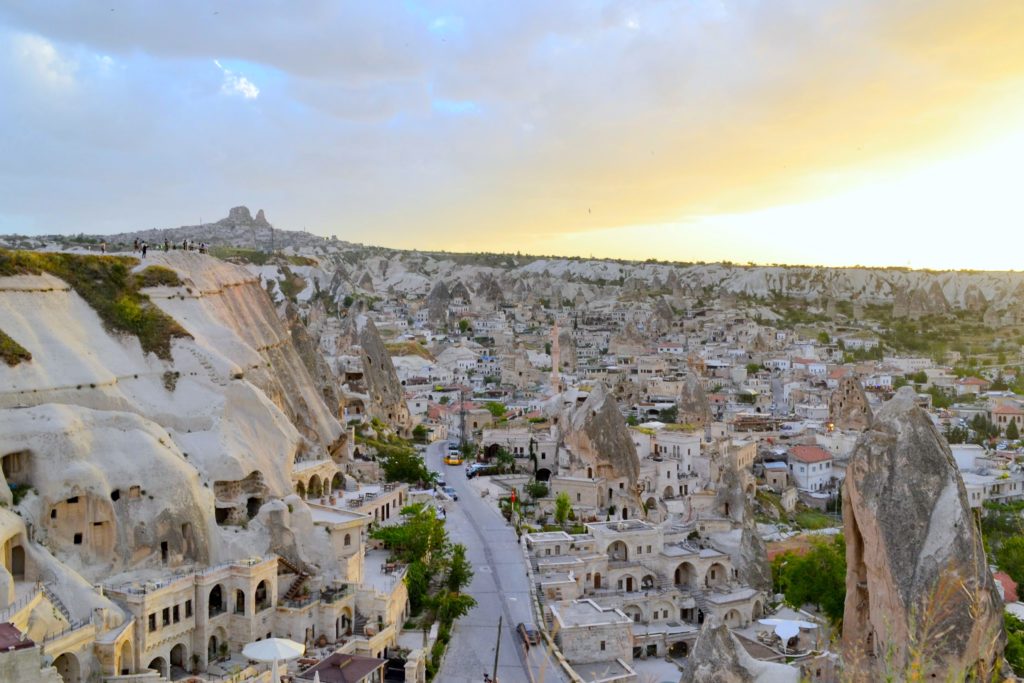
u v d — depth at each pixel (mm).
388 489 143250
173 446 101562
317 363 180500
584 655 103688
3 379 92312
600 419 166375
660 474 184875
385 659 92875
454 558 120438
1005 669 61469
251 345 142500
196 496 96250
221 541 97500
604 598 122188
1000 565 134000
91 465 89812
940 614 58844
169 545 93000
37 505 85375
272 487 110875
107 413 96688
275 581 97188
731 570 130000
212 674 87875
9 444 86125
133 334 114312
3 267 105000
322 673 84062
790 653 107438
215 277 147750
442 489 170000
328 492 135125
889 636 37062
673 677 106500
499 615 112500
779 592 134875
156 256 139375
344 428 171500
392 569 115438
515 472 190250
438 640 104438
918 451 65562
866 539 66875
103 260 122438
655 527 133250
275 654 71312
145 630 83562
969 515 62594
